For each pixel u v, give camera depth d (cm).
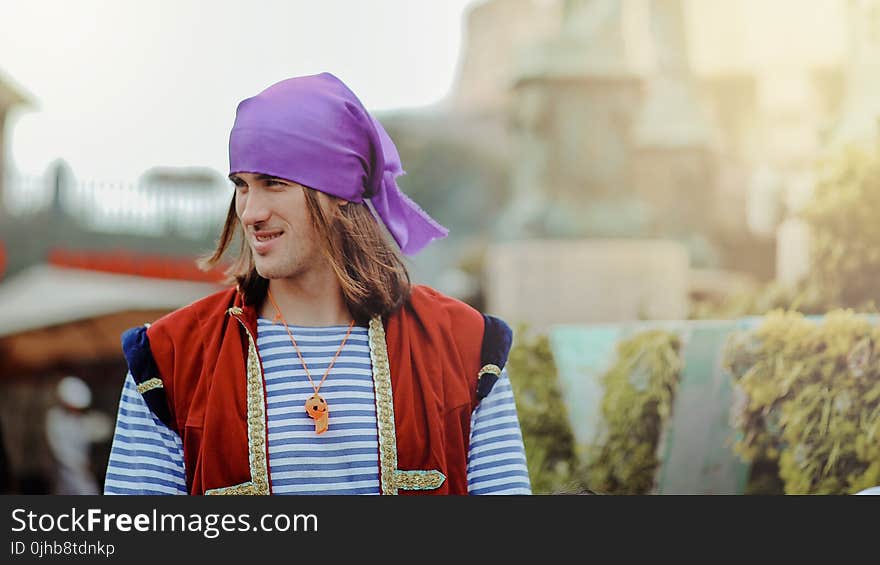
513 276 1372
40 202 1368
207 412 257
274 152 258
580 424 484
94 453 1095
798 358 424
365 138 271
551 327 502
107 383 1128
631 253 1341
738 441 434
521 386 490
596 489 472
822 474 414
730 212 1555
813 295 494
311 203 262
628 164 1438
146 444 260
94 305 1156
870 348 412
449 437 268
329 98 267
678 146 1527
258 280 275
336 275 275
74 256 1282
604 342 485
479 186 2428
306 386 264
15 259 1288
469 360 277
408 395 265
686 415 452
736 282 1495
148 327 270
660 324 468
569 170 1413
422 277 2084
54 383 1117
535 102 1423
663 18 1561
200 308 274
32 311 1153
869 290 477
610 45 1431
